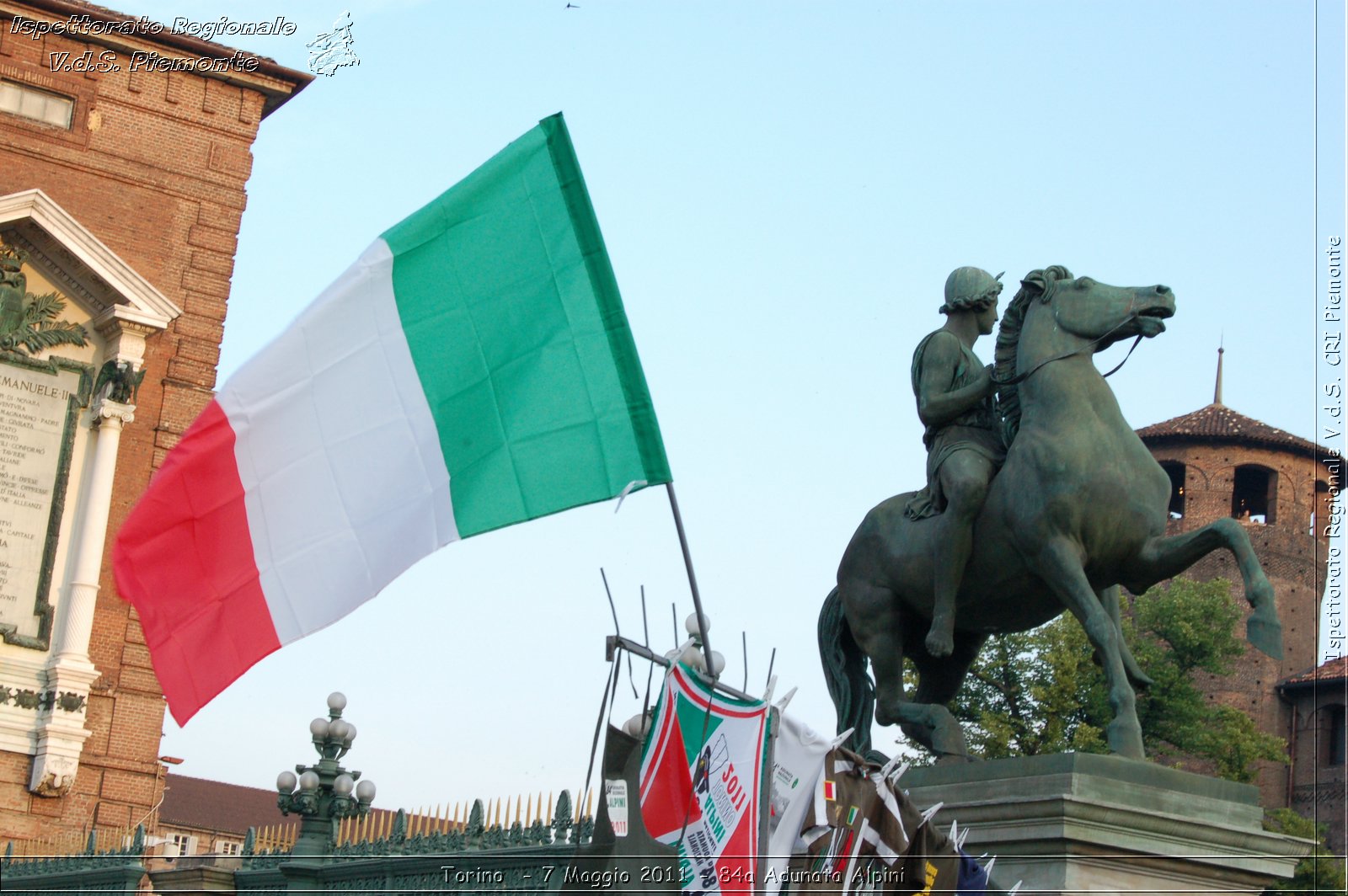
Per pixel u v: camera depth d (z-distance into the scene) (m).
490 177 10.71
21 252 34.06
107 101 36.25
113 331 34.62
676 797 9.78
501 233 10.70
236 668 10.26
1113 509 11.18
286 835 17.30
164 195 36.56
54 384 34.31
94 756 33.78
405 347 10.52
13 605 33.41
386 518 10.40
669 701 9.96
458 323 10.57
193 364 36.06
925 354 12.45
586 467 10.42
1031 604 11.85
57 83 35.69
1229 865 10.59
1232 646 43.88
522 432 10.50
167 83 36.97
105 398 34.31
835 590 13.27
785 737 9.98
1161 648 43.56
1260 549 54.59
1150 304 11.43
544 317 10.64
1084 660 39.50
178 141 36.94
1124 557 11.32
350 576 10.34
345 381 10.44
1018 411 11.89
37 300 34.22
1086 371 11.55
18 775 32.91
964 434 12.14
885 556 12.61
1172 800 10.55
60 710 33.09
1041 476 11.30
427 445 10.45
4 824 32.56
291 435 10.35
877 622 12.63
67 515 34.12
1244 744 42.03
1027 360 11.71
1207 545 10.96
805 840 9.83
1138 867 10.43
